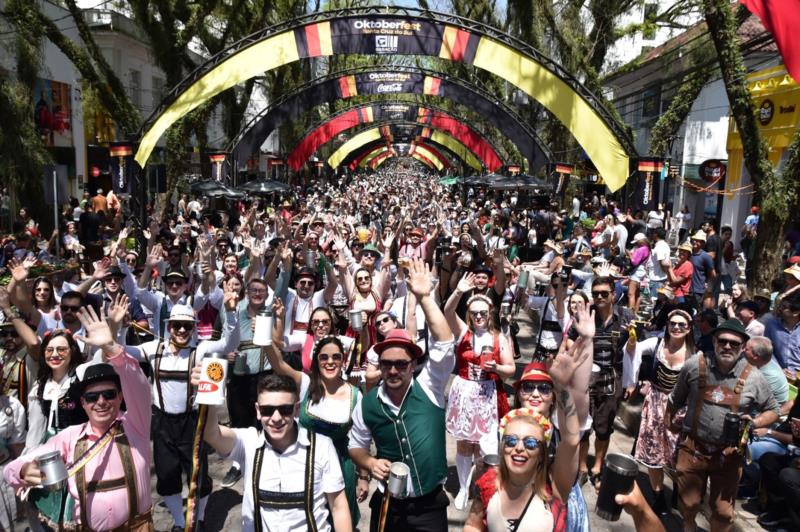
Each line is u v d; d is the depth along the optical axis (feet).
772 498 17.57
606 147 55.52
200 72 57.06
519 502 9.95
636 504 9.25
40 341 17.99
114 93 66.39
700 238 35.29
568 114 55.36
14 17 56.65
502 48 55.77
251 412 20.54
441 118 109.40
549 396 14.05
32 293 22.77
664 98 93.97
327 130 105.70
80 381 11.61
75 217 70.90
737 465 15.14
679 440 15.90
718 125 83.20
